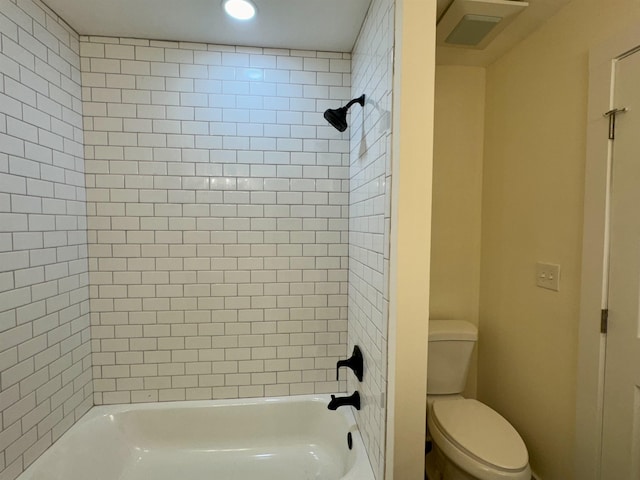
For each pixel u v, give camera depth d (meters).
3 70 1.20
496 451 1.39
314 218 1.83
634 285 1.20
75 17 1.50
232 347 1.82
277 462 1.72
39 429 1.36
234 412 1.79
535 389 1.67
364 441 1.45
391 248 1.08
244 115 1.76
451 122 2.01
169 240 1.75
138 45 1.68
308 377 1.87
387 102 1.13
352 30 1.60
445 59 1.92
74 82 1.60
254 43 1.72
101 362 1.74
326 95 1.80
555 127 1.54
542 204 1.62
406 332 1.04
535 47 1.64
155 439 1.75
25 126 1.30
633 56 1.18
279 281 1.83
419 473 1.07
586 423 1.37
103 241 1.71
